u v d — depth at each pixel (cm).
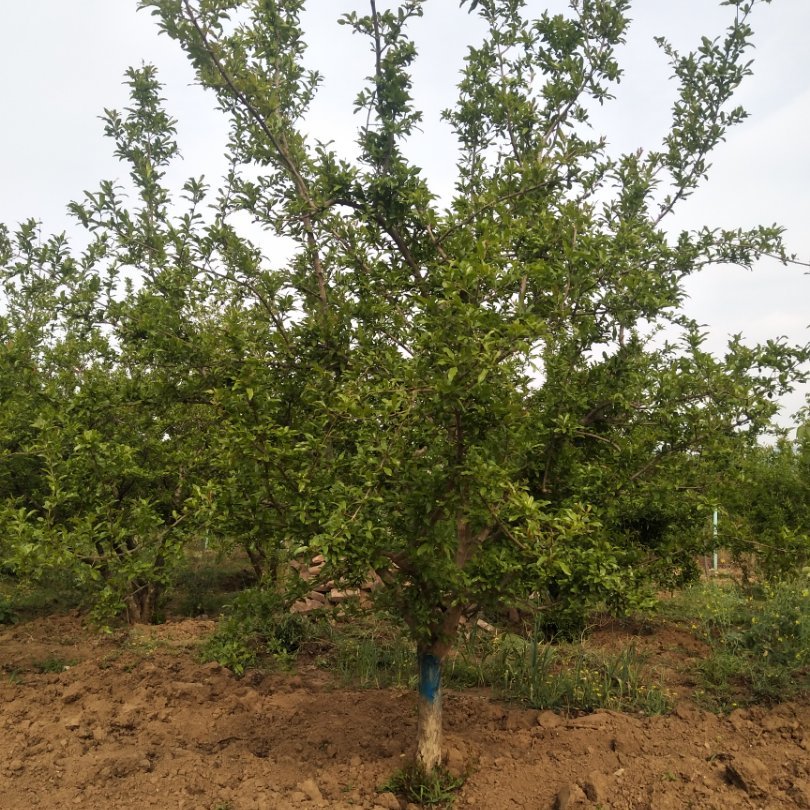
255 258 505
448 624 396
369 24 478
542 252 409
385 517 348
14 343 672
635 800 386
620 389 410
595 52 542
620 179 545
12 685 565
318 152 443
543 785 404
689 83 574
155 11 410
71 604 866
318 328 406
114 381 639
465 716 498
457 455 347
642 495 421
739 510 681
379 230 453
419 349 337
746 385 393
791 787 393
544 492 409
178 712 504
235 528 375
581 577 375
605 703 521
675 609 790
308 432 368
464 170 585
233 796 389
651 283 416
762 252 509
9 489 675
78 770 415
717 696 536
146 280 522
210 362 423
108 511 452
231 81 436
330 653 646
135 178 634
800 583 624
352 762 422
